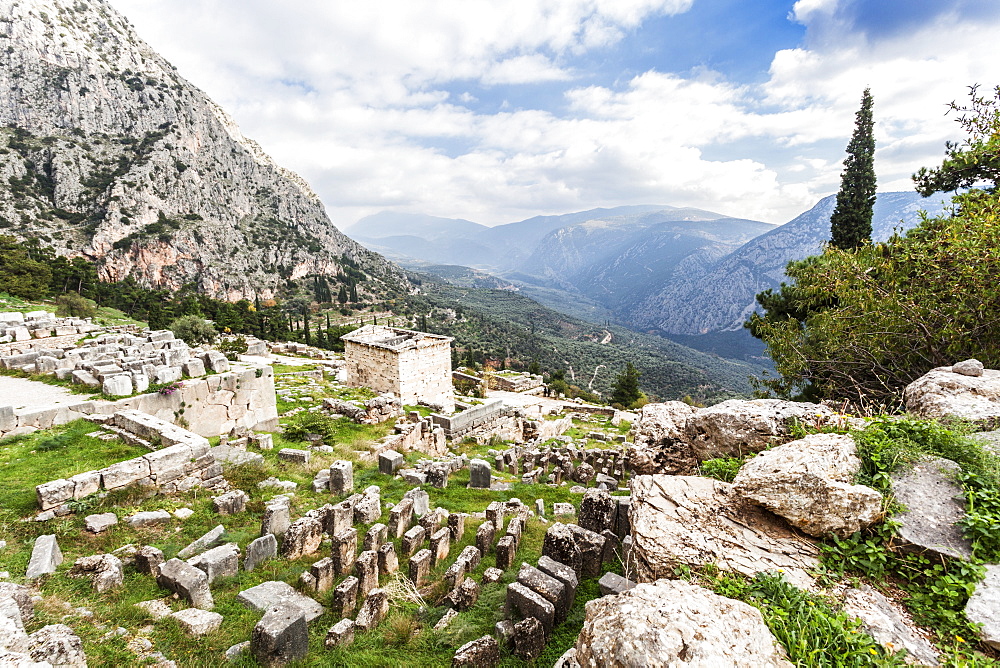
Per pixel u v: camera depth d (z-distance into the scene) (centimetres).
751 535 584
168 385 1554
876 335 1316
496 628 712
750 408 832
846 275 1481
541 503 1238
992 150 1319
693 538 588
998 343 1104
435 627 750
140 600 731
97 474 975
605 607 432
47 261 6819
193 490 1104
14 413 1220
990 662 385
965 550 485
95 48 16550
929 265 1237
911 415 730
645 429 985
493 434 2409
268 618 668
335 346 7600
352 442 1762
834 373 1504
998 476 542
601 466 1811
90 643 627
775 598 478
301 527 925
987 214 1147
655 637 362
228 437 1608
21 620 594
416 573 872
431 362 3077
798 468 576
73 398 1399
